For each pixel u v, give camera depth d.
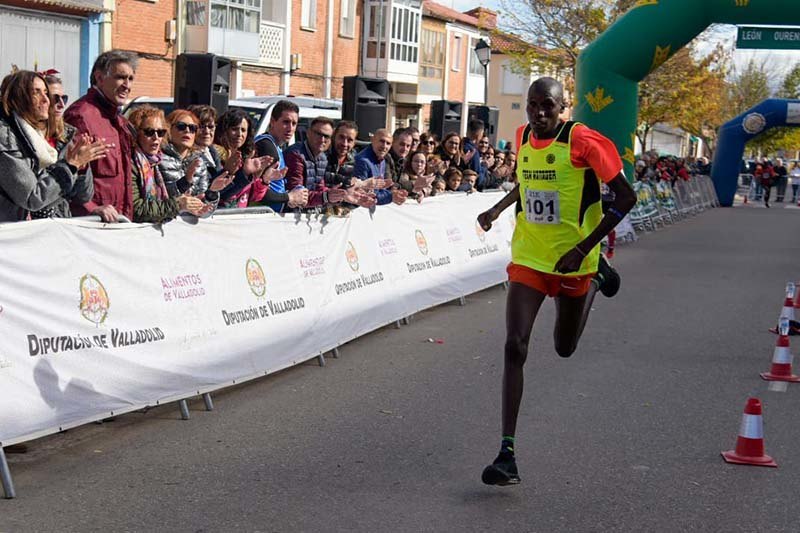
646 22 15.91
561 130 4.80
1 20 17.59
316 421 5.78
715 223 27.14
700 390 6.92
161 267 5.60
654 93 32.19
